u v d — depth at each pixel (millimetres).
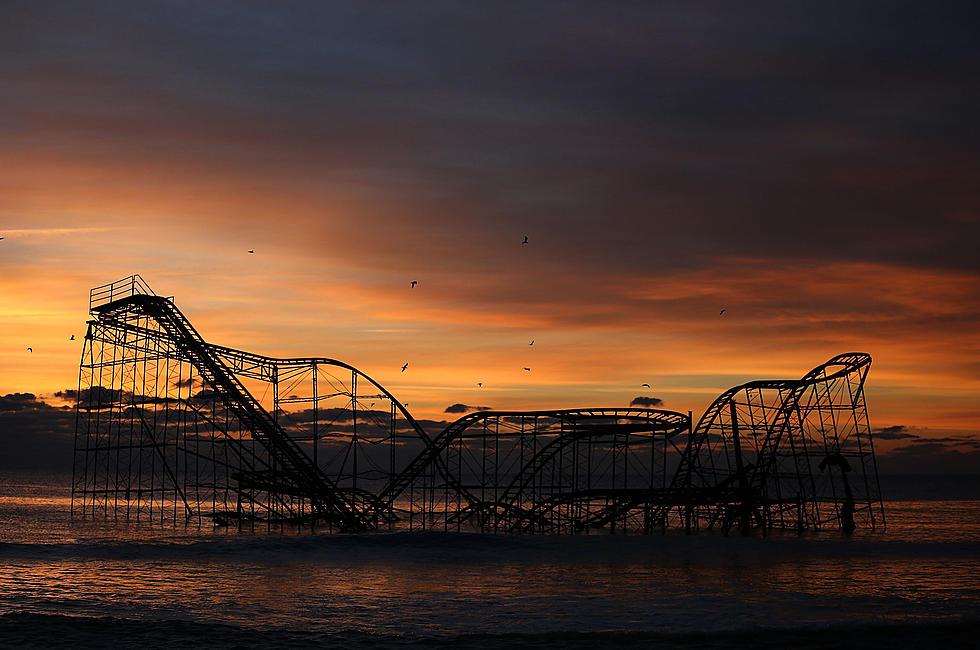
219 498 160625
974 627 34938
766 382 76375
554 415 73125
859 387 82312
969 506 164500
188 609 39219
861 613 40188
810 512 122000
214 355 73062
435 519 96875
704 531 85625
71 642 31281
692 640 32812
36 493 175500
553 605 41719
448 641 32562
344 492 79312
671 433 76250
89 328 78188
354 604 41406
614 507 79125
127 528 82812
